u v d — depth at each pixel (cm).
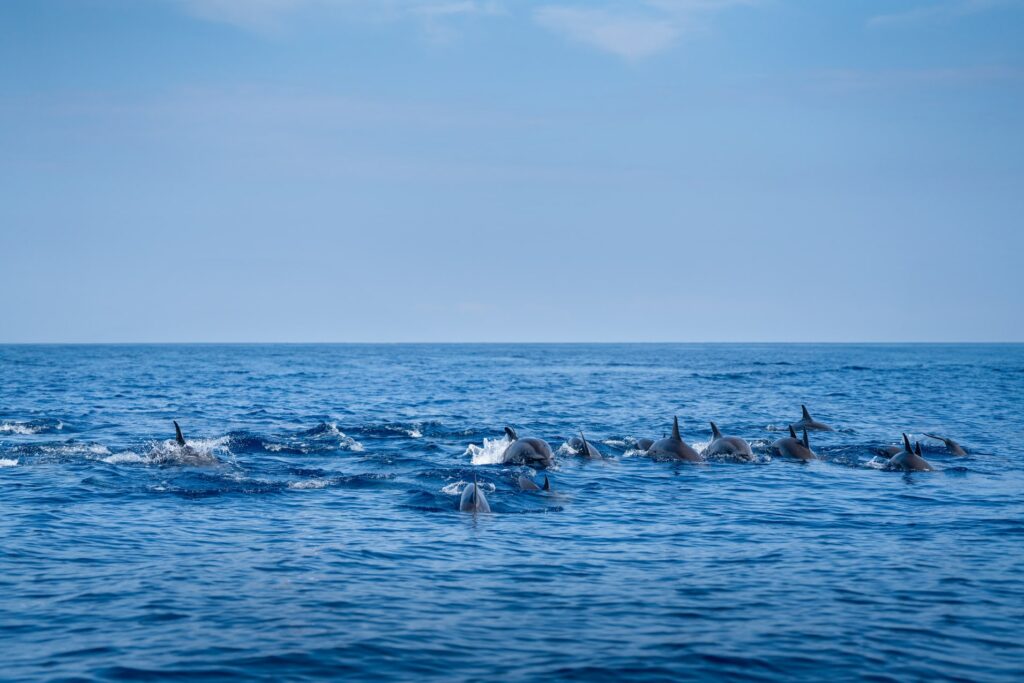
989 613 1352
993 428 4262
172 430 3891
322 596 1423
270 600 1399
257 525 1941
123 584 1473
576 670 1129
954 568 1617
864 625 1298
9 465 2705
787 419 4756
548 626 1293
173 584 1477
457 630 1272
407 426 4000
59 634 1235
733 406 5669
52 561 1611
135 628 1262
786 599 1424
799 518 2086
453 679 1098
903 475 2773
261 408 5288
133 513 2045
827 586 1498
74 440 3438
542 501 2278
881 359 18388
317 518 2025
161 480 2466
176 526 1917
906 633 1265
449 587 1484
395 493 2348
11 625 1267
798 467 2942
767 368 13112
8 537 1784
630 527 1977
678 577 1555
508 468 2761
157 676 1095
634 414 5025
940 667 1144
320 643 1212
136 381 8488
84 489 2325
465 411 5172
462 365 14675
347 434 3725
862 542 1834
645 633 1265
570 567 1620
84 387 7331
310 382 8644
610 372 11619
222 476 2536
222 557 1659
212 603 1380
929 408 5503
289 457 2988
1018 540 1850
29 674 1096
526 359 18900
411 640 1229
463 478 2531
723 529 1961
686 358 19912
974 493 2439
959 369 12225
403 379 9419
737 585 1506
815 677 1114
